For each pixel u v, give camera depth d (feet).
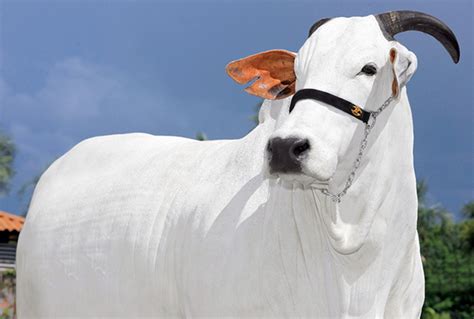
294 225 13.60
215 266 14.39
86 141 19.90
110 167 18.43
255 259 13.88
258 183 14.58
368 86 12.60
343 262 13.44
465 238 100.53
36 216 19.11
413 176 13.92
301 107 12.32
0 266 60.85
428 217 105.40
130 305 16.20
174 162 16.80
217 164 15.81
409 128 13.66
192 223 15.17
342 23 13.08
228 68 13.83
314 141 11.85
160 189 16.46
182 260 15.14
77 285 17.34
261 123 15.33
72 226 17.87
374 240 13.44
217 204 14.98
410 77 12.94
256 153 14.98
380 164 13.19
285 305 13.67
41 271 18.31
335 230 13.16
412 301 14.51
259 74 13.96
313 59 12.69
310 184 12.76
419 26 13.52
